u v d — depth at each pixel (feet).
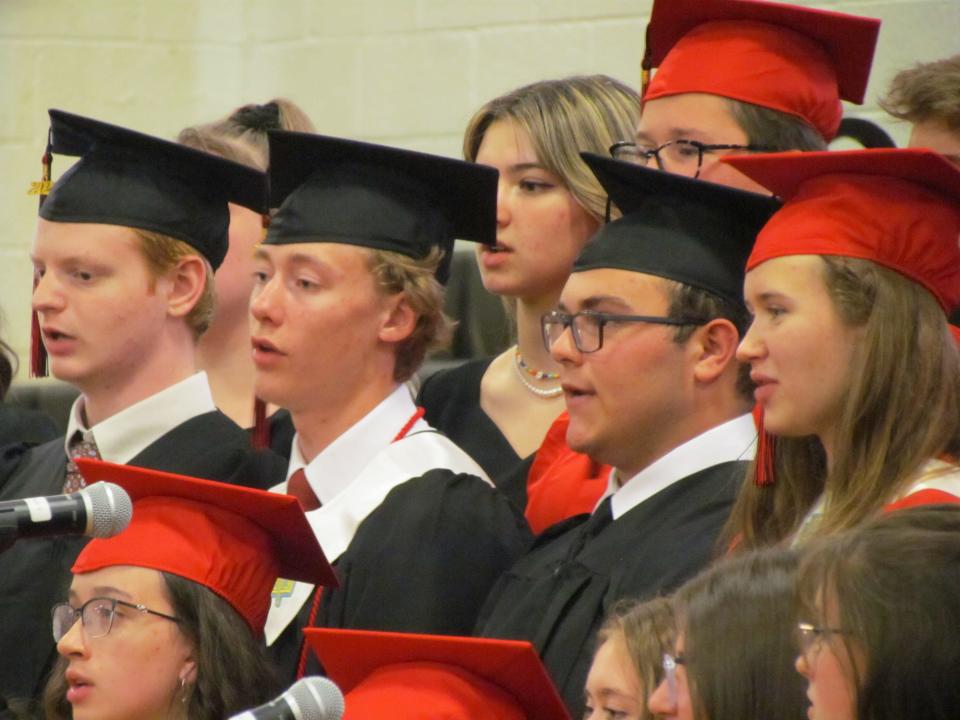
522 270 43.65
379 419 40.52
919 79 39.45
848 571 21.53
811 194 31.89
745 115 41.27
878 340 30.14
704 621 25.12
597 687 29.37
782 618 24.66
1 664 40.91
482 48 69.15
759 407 33.14
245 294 51.26
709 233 35.94
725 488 34.60
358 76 71.56
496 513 38.86
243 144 51.24
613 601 33.71
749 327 34.01
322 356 39.93
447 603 37.24
